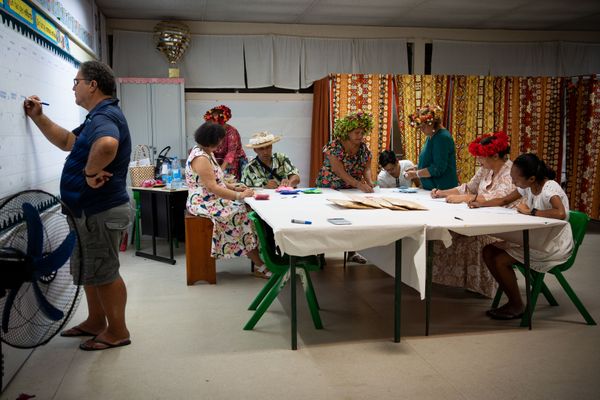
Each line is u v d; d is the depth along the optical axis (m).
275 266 2.94
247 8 5.95
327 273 4.39
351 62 6.86
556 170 6.62
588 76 6.25
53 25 3.42
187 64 6.53
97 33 5.61
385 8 6.03
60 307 2.14
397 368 2.51
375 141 6.43
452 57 7.10
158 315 3.30
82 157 2.52
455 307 3.46
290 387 2.32
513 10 6.20
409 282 2.76
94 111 2.56
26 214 1.77
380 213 3.04
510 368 2.50
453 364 2.55
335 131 4.43
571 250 2.98
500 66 7.22
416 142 6.43
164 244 5.65
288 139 6.94
